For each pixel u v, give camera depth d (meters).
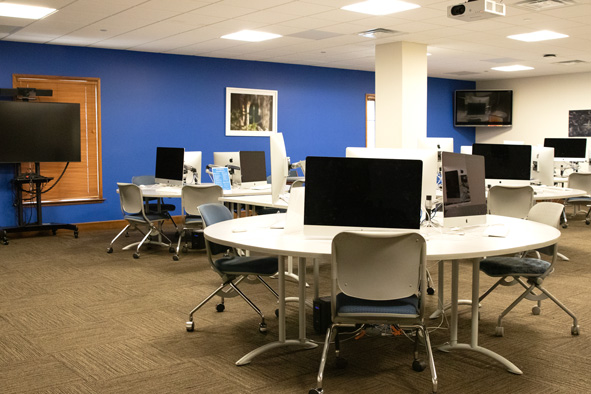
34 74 8.20
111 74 8.83
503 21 7.04
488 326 3.97
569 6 6.28
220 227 3.71
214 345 3.62
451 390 2.93
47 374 3.18
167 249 6.99
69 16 6.55
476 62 10.73
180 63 9.48
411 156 3.83
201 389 2.97
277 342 3.48
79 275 5.61
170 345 3.62
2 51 7.95
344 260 2.82
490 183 6.68
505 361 3.20
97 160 8.80
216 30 7.45
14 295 4.86
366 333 3.74
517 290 4.96
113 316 4.25
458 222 3.58
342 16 6.71
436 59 10.35
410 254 2.77
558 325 3.98
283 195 5.42
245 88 10.20
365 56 9.84
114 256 6.57
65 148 8.05
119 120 8.94
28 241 7.59
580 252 6.66
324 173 3.22
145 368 3.25
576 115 12.45
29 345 3.64
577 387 2.97
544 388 2.96
